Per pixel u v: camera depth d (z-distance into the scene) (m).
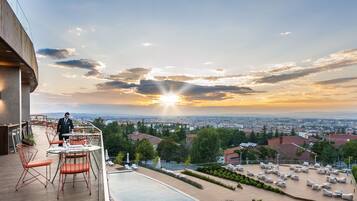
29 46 11.20
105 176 3.80
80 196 4.61
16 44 8.34
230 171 27.20
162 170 24.22
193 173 25.06
